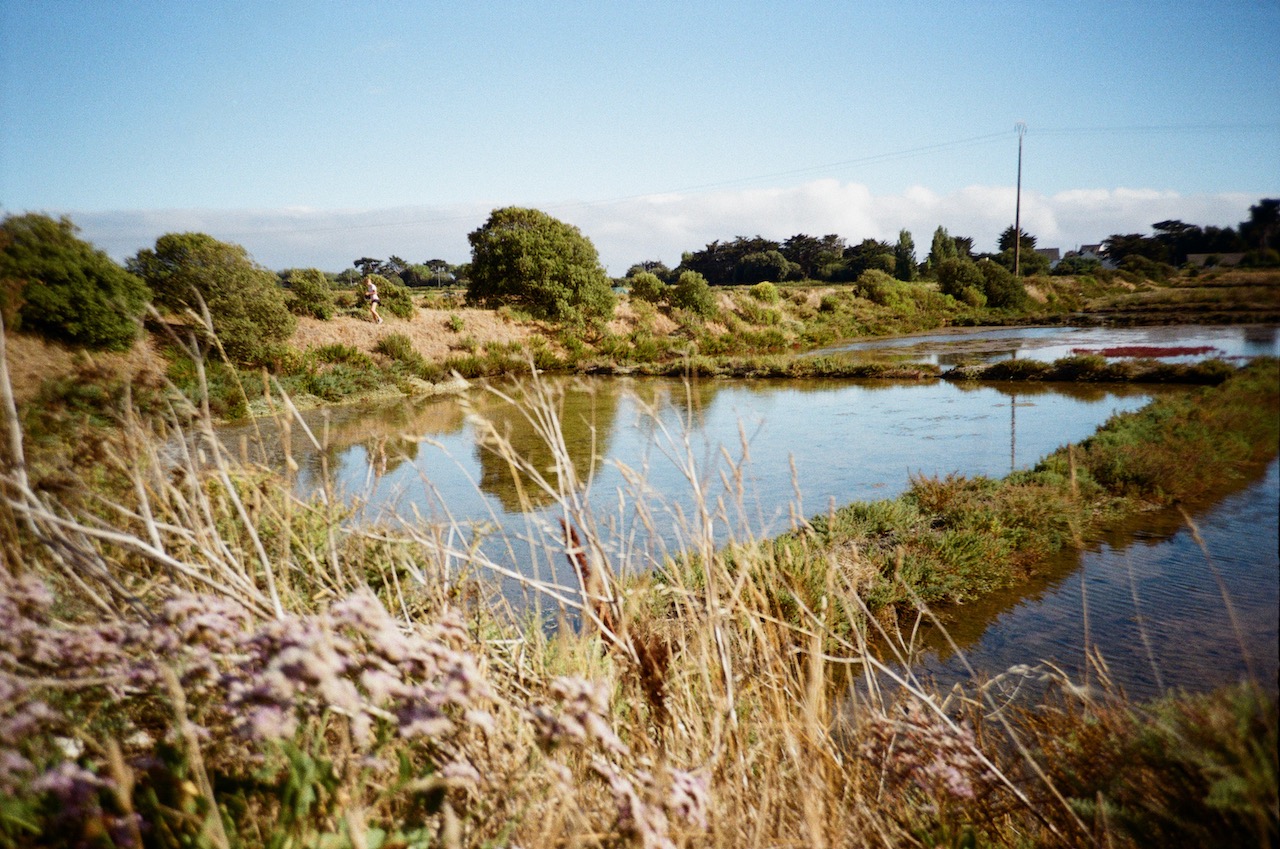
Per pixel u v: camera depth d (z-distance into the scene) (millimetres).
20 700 984
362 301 27156
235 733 1103
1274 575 1513
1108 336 28312
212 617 1155
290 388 17359
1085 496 7996
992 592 6137
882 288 46750
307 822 1032
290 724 1013
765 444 12555
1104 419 13898
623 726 1648
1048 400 16516
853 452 11820
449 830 1020
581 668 1710
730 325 37750
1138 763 1383
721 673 1813
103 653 1183
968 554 6441
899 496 8758
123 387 1726
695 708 1746
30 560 1522
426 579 1939
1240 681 1274
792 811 1571
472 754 1304
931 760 1630
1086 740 1650
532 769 1255
